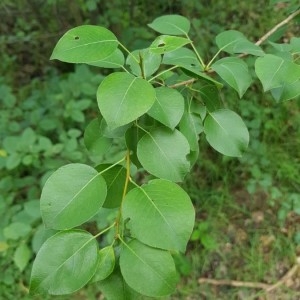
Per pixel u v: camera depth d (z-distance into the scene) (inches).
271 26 36.8
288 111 32.4
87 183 9.0
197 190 29.8
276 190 29.2
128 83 8.9
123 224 8.8
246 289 27.0
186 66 10.7
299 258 27.8
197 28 35.9
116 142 25.2
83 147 28.6
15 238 24.3
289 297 26.6
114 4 36.8
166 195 8.8
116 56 10.6
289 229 29.0
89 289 26.2
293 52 12.7
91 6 33.1
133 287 8.3
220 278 27.5
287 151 31.3
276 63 10.4
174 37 9.6
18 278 26.1
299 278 27.2
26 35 39.1
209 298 26.8
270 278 27.3
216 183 30.5
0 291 25.9
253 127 31.1
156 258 8.4
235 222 29.4
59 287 8.3
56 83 35.6
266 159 30.4
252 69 30.5
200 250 28.1
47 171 27.9
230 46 13.0
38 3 37.6
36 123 31.4
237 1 39.1
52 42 38.5
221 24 38.4
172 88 10.6
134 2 37.1
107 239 22.3
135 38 35.7
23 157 27.9
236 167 30.7
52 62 39.3
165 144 9.6
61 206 8.7
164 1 38.8
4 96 33.8
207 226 28.7
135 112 8.6
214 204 29.7
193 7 39.1
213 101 11.0
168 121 9.4
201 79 10.7
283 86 11.0
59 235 8.5
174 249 8.3
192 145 10.6
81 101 30.6
